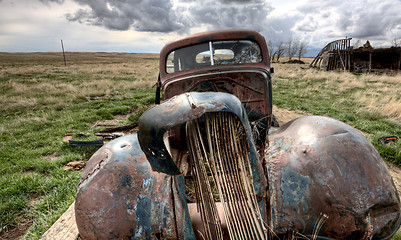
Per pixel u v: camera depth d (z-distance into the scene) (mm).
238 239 1394
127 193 1542
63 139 5504
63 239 2246
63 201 3205
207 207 1417
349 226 1415
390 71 19984
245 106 2725
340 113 6832
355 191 1424
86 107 8961
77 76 20734
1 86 14625
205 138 1729
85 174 1729
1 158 4590
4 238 2707
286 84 13312
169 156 1304
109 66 35750
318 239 1489
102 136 5562
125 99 10305
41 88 13469
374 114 6691
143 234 1461
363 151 1559
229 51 3062
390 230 1451
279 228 1493
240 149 1456
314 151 1598
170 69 3170
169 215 1458
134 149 1839
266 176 1633
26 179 3688
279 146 1745
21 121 7145
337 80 14773
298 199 1494
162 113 1251
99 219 1486
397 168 3785
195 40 3004
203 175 1410
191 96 1333
